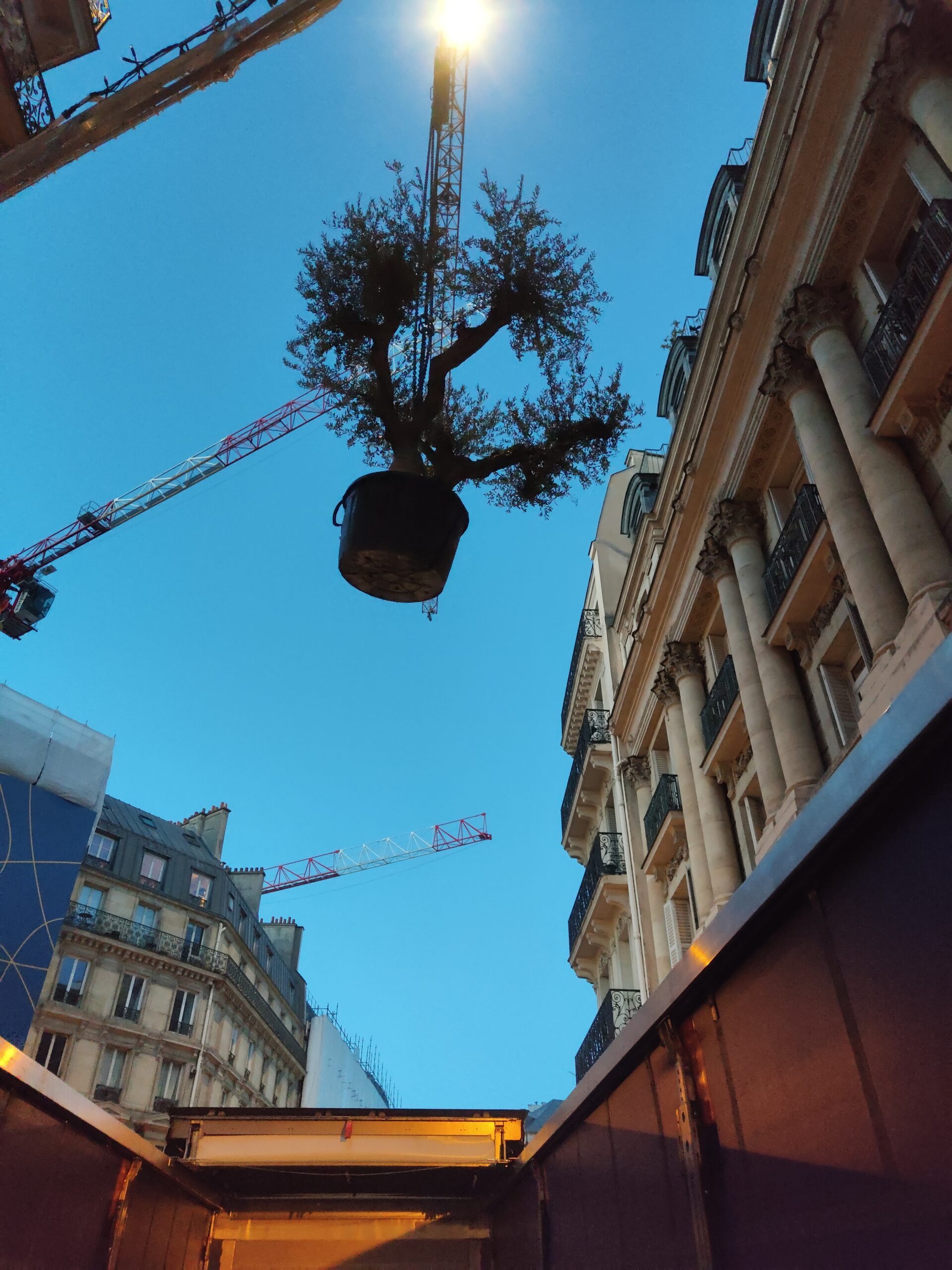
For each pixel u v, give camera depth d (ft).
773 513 54.19
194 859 149.07
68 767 107.24
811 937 9.04
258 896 184.14
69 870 104.68
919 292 36.86
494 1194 25.40
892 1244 7.29
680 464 64.08
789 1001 9.41
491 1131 23.84
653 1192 13.01
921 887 7.20
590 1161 16.62
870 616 37.93
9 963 97.19
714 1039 11.36
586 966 96.27
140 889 134.31
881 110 38.60
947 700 6.59
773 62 57.00
